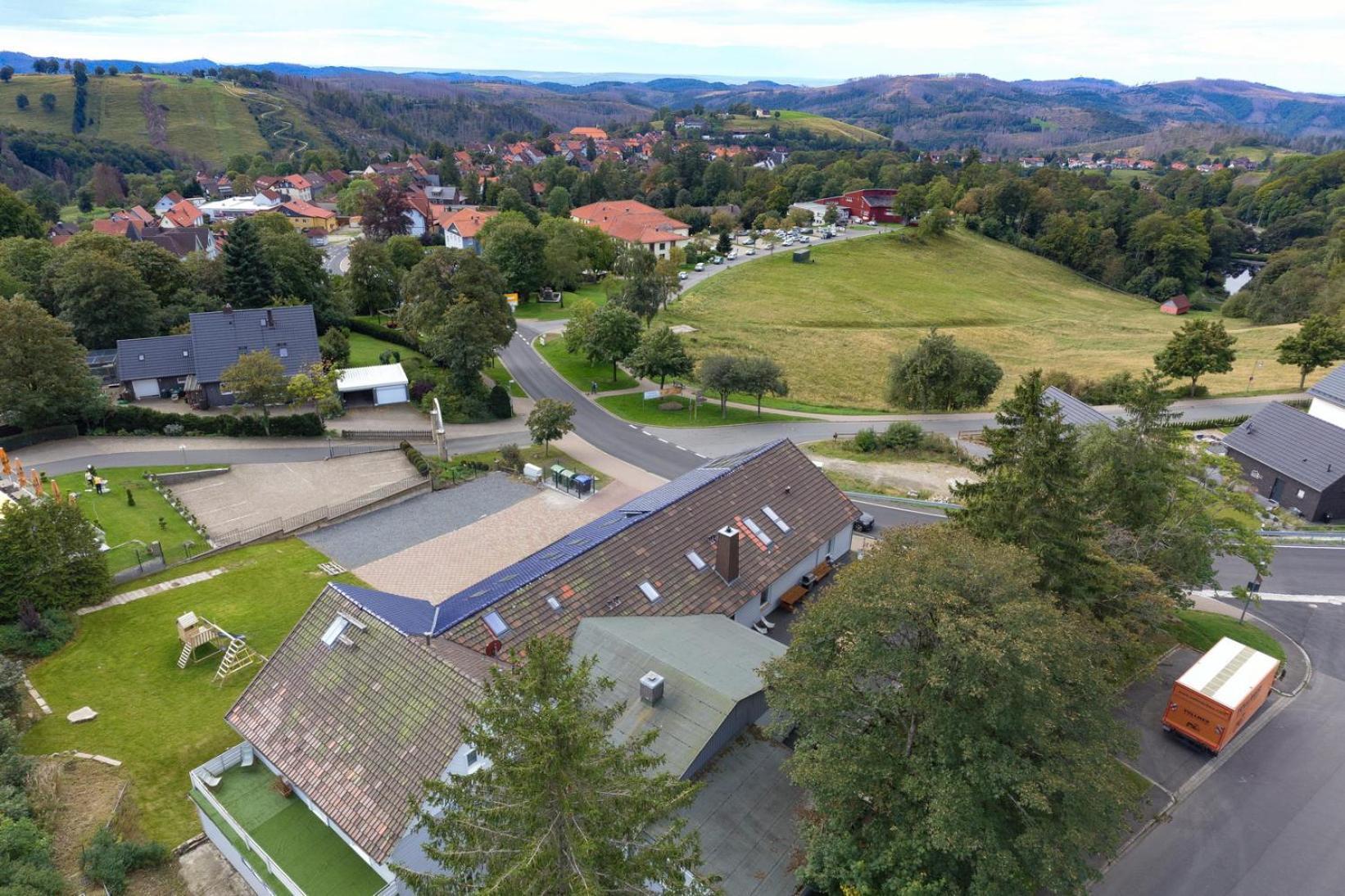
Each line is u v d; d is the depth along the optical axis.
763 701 28.03
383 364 81.31
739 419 78.31
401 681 26.22
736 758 26.33
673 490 42.28
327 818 24.45
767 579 38.06
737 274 144.62
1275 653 39.72
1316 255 148.88
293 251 93.00
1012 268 174.25
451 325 75.81
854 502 57.97
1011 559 22.97
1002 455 33.59
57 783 27.77
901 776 21.41
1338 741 33.50
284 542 49.91
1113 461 37.06
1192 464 42.88
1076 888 20.05
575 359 96.25
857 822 22.66
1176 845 28.09
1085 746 21.33
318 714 26.80
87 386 63.88
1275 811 29.72
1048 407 32.31
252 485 57.97
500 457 64.56
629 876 17.45
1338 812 29.73
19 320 59.50
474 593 33.16
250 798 27.27
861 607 21.66
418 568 47.28
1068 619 24.98
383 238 157.38
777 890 22.31
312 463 62.28
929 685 20.80
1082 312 146.88
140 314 80.00
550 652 17.50
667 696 27.02
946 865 20.88
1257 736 33.69
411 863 22.17
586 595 32.69
